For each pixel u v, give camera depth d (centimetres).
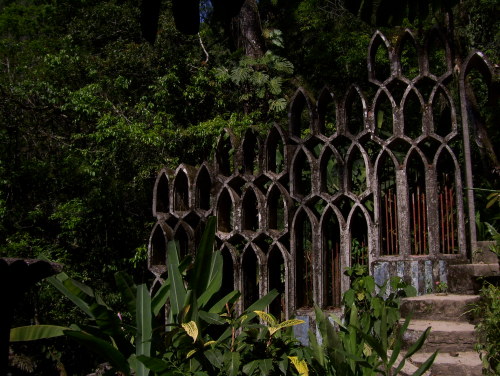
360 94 507
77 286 395
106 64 1401
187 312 364
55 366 1081
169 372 327
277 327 347
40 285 1074
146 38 192
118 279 385
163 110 1323
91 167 1209
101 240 1256
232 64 1380
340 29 1446
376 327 418
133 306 387
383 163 500
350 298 442
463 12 932
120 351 386
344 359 328
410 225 504
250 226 548
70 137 1378
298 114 539
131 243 1267
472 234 468
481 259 462
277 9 1546
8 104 1355
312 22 1473
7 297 284
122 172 1207
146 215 1281
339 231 515
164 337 385
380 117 538
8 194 1263
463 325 400
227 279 549
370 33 1385
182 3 188
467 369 350
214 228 407
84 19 1625
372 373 331
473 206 470
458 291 446
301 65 1548
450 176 526
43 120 1415
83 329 397
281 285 546
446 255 467
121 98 1348
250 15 1342
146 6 189
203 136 1155
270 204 534
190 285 406
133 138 1148
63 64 1402
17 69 1484
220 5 188
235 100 1365
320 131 520
